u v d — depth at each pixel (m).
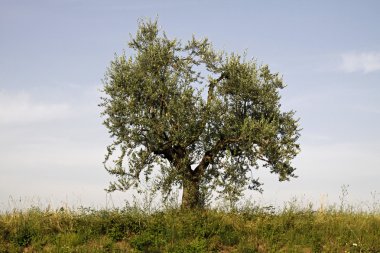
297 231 19.42
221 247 18.36
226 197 22.05
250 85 23.36
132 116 22.20
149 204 20.77
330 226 19.59
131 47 24.38
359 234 18.94
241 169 23.14
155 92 22.61
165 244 18.19
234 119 22.95
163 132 22.67
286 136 23.12
